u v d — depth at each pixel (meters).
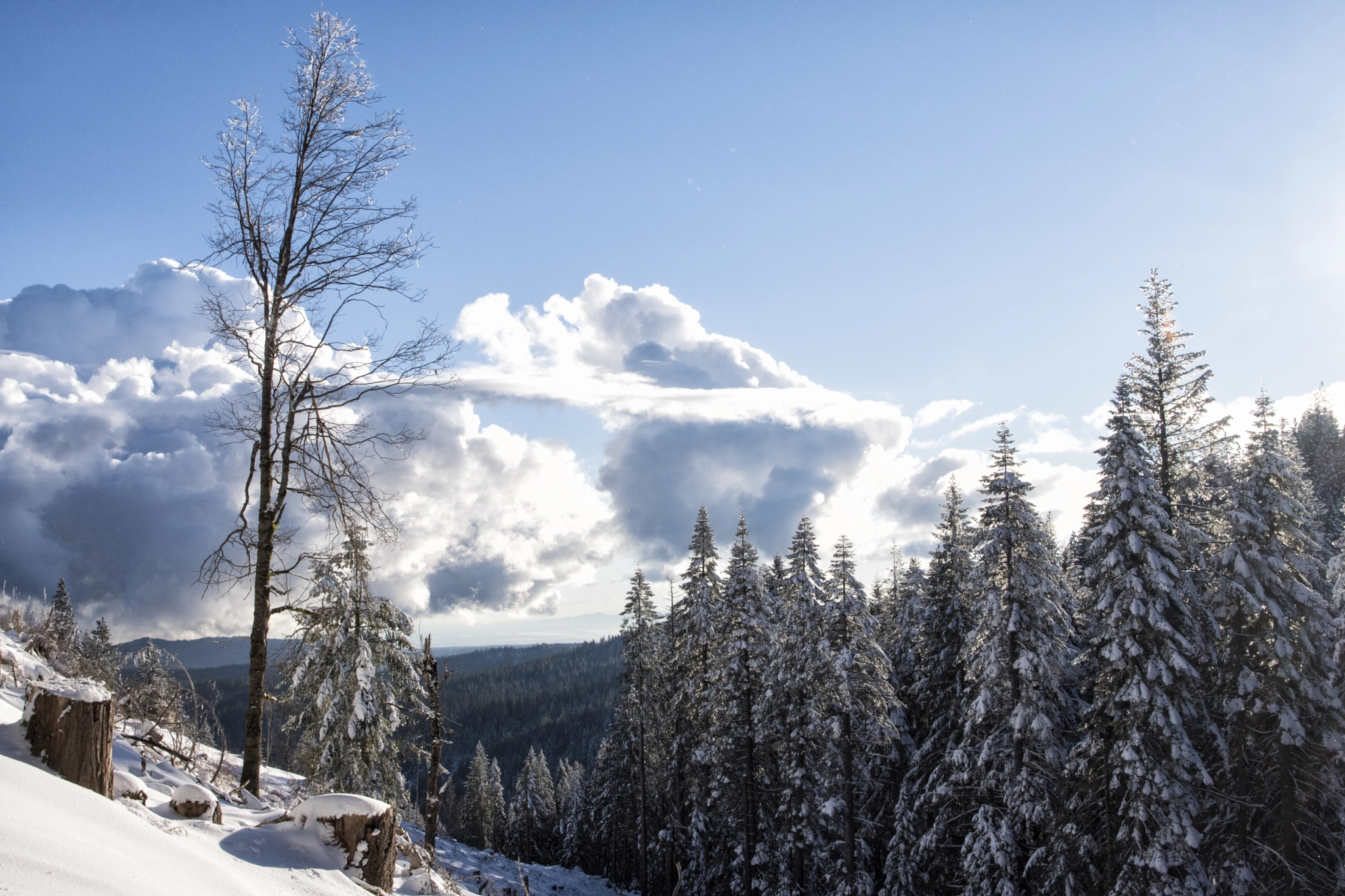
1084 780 18.94
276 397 10.78
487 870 27.92
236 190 10.71
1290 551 18.83
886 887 25.88
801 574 28.33
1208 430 19.56
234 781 11.36
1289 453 19.30
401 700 21.16
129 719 11.93
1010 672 21.20
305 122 10.99
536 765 75.50
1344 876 17.09
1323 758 17.53
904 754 29.73
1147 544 18.14
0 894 2.95
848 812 26.20
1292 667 17.48
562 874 42.62
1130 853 17.27
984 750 21.09
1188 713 17.67
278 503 10.62
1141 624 17.55
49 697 5.17
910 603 31.56
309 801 6.24
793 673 28.09
